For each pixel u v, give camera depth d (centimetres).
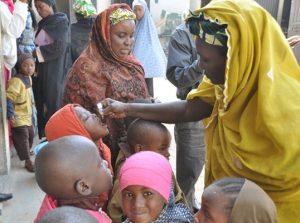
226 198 103
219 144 130
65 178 111
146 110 160
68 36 402
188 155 258
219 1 120
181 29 245
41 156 114
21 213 294
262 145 116
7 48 324
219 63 122
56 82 400
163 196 122
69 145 114
